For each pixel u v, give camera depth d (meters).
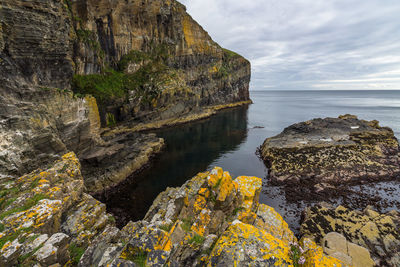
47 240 9.06
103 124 65.94
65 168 17.09
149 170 39.53
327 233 18.89
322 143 44.84
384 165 36.44
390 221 19.39
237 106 143.38
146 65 87.12
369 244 17.38
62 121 30.86
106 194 30.66
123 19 80.50
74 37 60.97
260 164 42.75
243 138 63.06
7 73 23.83
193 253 7.72
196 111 98.69
